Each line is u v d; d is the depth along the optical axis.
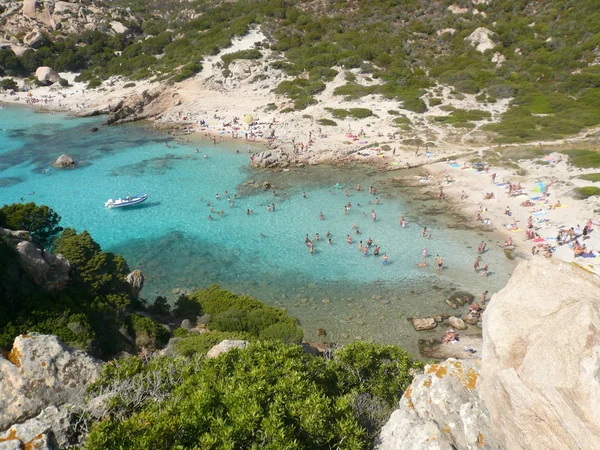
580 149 58.94
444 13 116.56
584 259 36.69
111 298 27.86
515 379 9.12
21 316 21.94
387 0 122.75
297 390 12.28
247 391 11.96
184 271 39.50
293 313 33.28
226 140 76.81
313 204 51.84
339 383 15.14
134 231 46.69
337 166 63.53
